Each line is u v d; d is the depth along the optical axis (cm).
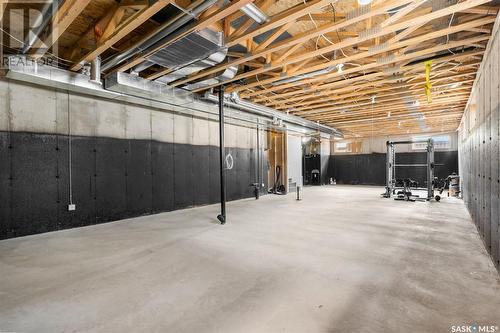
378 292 238
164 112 665
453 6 259
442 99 647
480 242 388
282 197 959
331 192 1128
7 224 422
